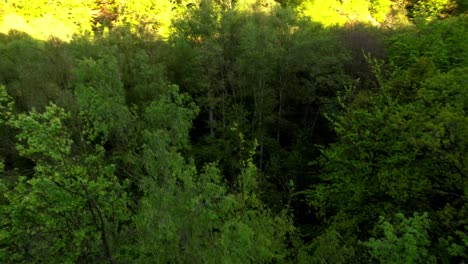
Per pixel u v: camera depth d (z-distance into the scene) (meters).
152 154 10.88
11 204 12.06
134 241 13.38
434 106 15.38
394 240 10.62
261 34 27.80
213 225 9.84
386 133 16.45
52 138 11.27
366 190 16.52
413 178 15.04
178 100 17.42
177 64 30.34
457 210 14.05
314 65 28.34
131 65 25.47
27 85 25.16
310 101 29.50
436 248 12.79
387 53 27.73
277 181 26.67
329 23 37.28
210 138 28.05
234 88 31.86
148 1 40.12
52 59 26.39
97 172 13.60
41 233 12.41
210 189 10.00
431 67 18.17
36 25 34.62
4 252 11.88
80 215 12.70
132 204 14.41
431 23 22.98
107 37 29.27
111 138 17.20
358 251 15.02
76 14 44.66
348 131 18.06
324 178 20.20
